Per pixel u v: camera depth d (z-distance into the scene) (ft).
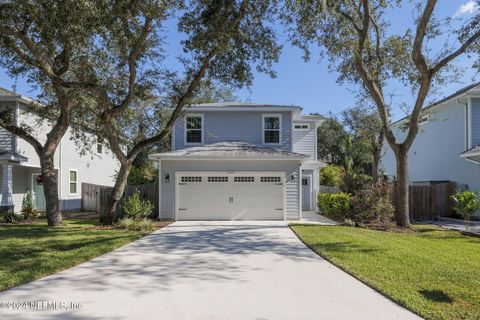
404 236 36.14
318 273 21.06
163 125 55.93
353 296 16.81
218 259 24.72
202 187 52.47
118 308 15.16
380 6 43.83
